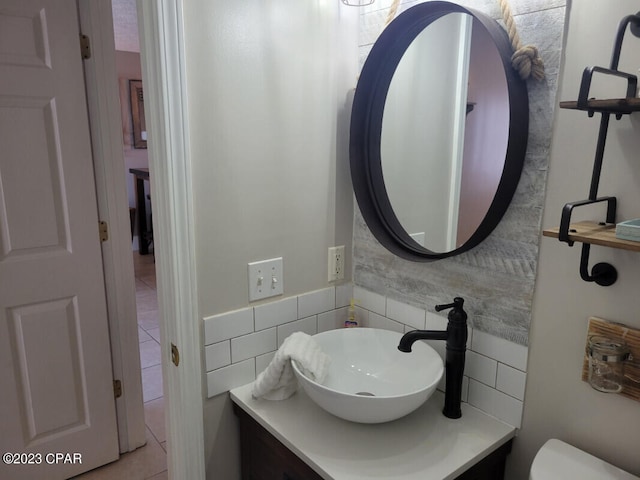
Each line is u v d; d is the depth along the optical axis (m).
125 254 2.03
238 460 1.43
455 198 1.18
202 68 1.16
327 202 1.47
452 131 1.18
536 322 1.10
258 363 1.41
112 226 1.98
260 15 1.23
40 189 1.78
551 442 1.07
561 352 1.07
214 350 1.31
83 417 2.05
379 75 1.36
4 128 1.68
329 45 1.38
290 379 1.29
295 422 1.21
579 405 1.05
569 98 0.99
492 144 1.08
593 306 1.00
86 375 2.01
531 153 1.06
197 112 1.17
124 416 2.21
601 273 0.97
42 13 1.68
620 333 0.96
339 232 1.52
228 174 1.25
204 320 1.27
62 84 1.75
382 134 1.38
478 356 1.23
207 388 1.32
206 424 1.34
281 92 1.31
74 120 1.80
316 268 1.49
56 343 1.91
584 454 1.03
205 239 1.24
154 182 1.19
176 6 1.08
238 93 1.23
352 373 1.40
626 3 0.89
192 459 1.32
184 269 1.21
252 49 1.23
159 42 1.08
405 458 1.08
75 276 1.90
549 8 0.99
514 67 1.03
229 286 1.31
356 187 1.43
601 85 0.94
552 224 1.04
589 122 0.96
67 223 1.85
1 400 1.84
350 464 1.05
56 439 1.99
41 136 1.75
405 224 1.35
